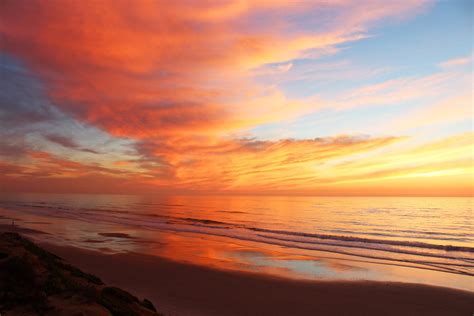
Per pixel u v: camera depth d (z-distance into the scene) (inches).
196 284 565.0
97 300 295.6
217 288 545.6
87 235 1200.2
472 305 485.1
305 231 1555.1
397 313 450.6
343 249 980.6
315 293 532.1
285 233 1370.6
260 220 2192.4
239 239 1181.7
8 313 245.6
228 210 3405.5
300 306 469.1
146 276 606.2
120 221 1812.3
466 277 655.8
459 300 505.4
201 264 735.7
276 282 596.4
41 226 1466.5
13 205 3651.6
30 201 5078.7
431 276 660.7
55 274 358.3
